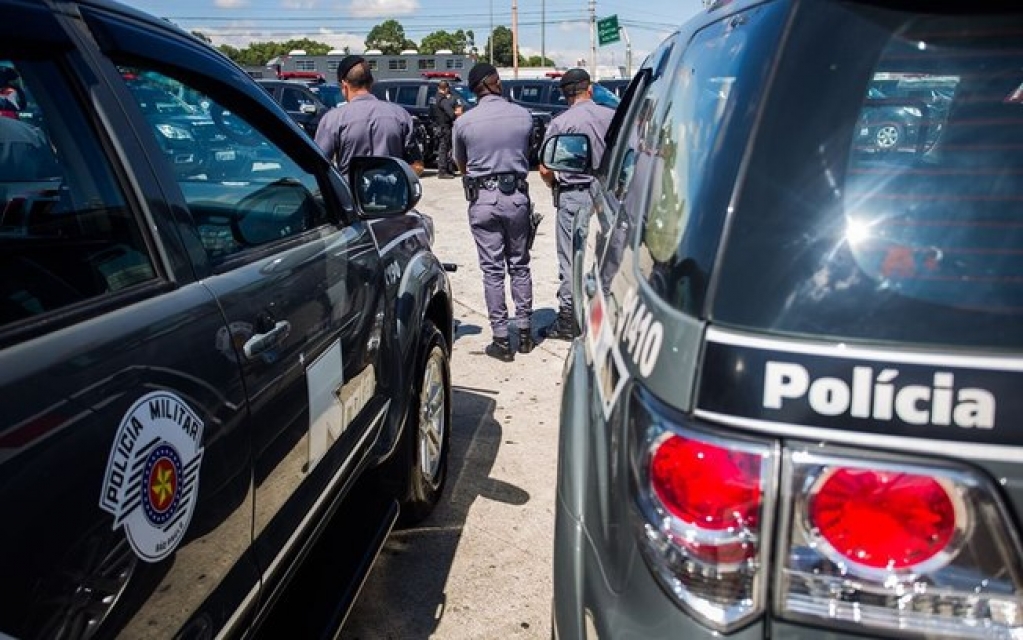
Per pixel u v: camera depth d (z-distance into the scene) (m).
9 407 1.09
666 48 3.03
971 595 1.05
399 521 3.23
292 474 1.88
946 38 1.18
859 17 1.21
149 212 1.56
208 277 1.66
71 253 1.39
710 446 1.12
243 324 1.67
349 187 2.69
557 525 1.62
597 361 1.69
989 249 1.11
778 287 1.13
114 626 1.24
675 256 1.30
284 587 1.91
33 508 1.09
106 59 1.59
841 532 1.07
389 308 2.75
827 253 1.13
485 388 4.73
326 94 17.36
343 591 2.23
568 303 5.46
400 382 2.80
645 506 1.21
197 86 1.92
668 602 1.17
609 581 1.30
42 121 1.45
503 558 3.06
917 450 1.05
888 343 1.07
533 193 12.76
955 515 1.05
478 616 2.73
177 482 1.39
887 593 1.06
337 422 2.20
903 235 1.13
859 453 1.06
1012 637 1.05
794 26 1.25
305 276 2.06
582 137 4.81
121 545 1.25
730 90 1.36
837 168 1.17
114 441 1.24
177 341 1.45
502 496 3.51
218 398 1.53
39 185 1.43
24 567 1.07
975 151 1.16
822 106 1.19
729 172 1.23
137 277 1.49
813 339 1.09
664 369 1.21
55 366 1.19
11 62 1.41
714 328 1.15
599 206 3.23
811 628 1.09
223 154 1.94
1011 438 1.04
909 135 1.28
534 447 3.97
